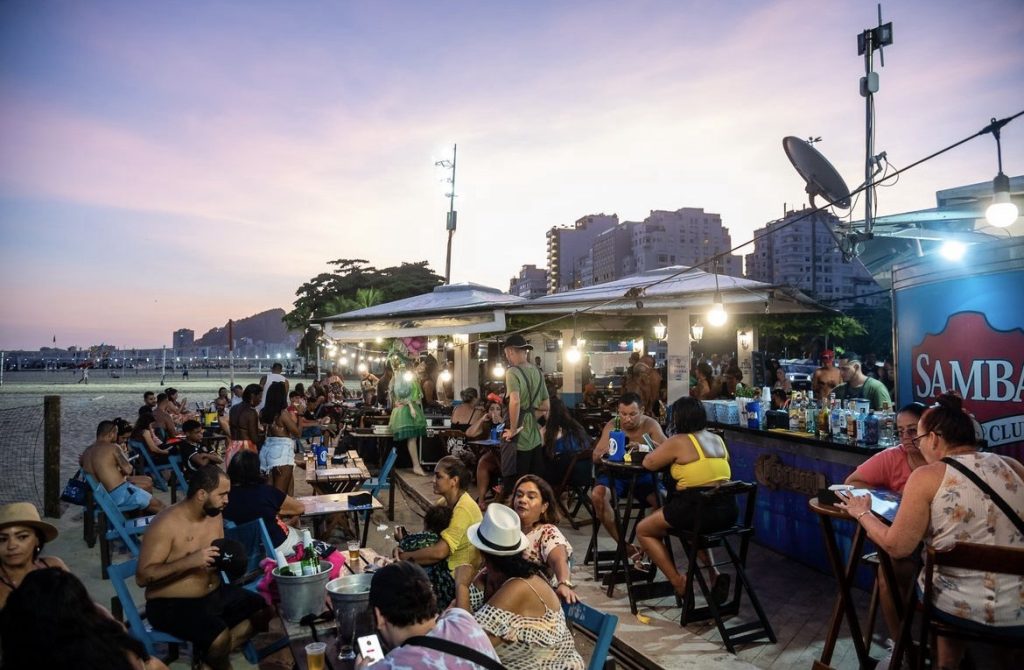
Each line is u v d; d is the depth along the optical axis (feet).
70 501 26.48
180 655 16.93
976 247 16.79
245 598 14.71
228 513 17.48
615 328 52.42
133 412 94.07
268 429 29.66
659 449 16.92
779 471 22.50
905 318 19.34
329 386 73.67
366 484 29.99
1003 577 10.18
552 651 9.93
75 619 7.18
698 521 15.92
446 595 15.29
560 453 26.30
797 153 29.99
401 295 259.39
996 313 16.31
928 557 10.66
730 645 15.15
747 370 47.19
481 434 34.09
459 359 54.29
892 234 32.30
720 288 36.86
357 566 15.20
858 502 12.00
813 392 31.83
